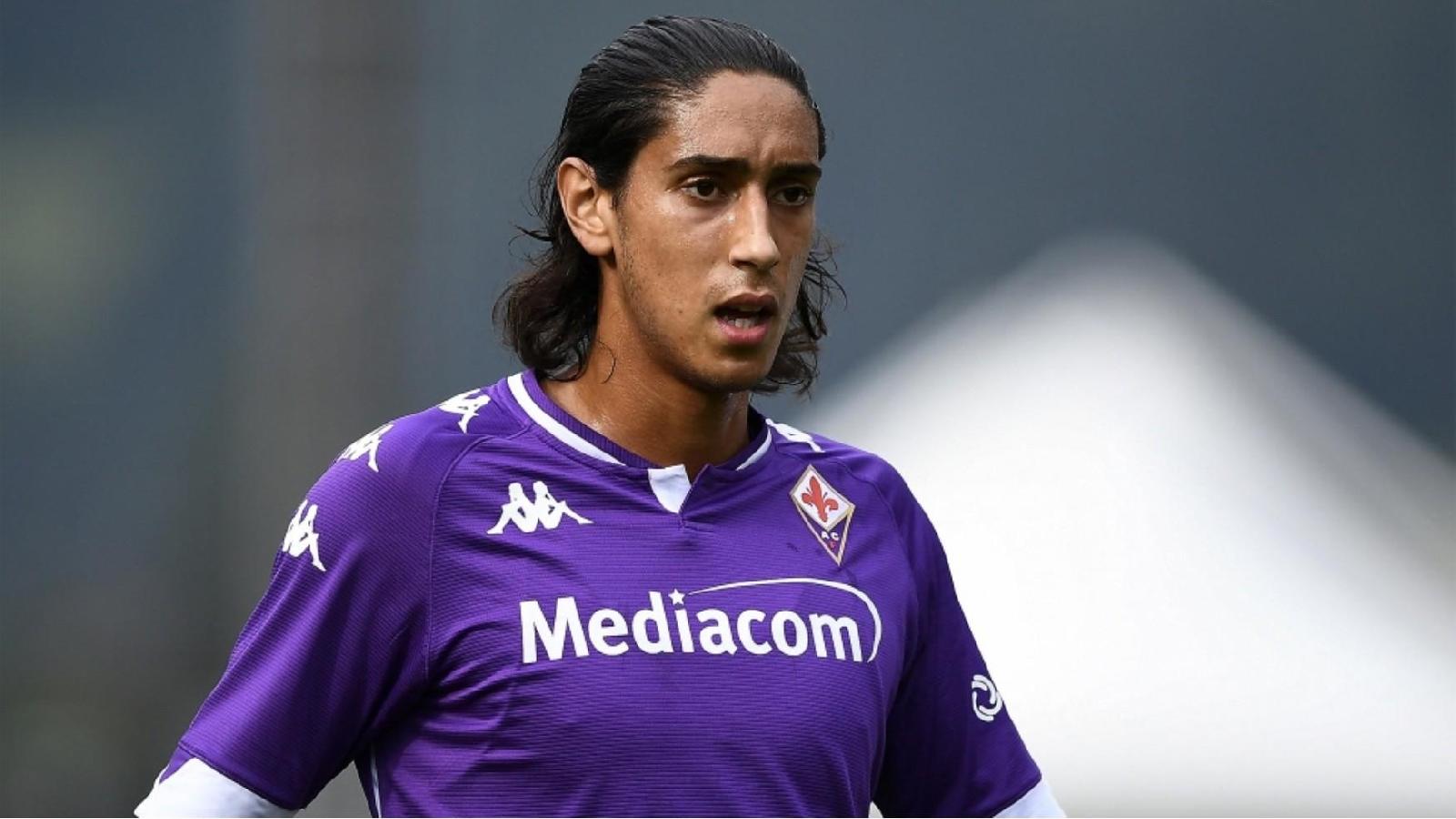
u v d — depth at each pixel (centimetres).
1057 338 3133
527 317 1167
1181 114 3700
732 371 1082
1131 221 3447
